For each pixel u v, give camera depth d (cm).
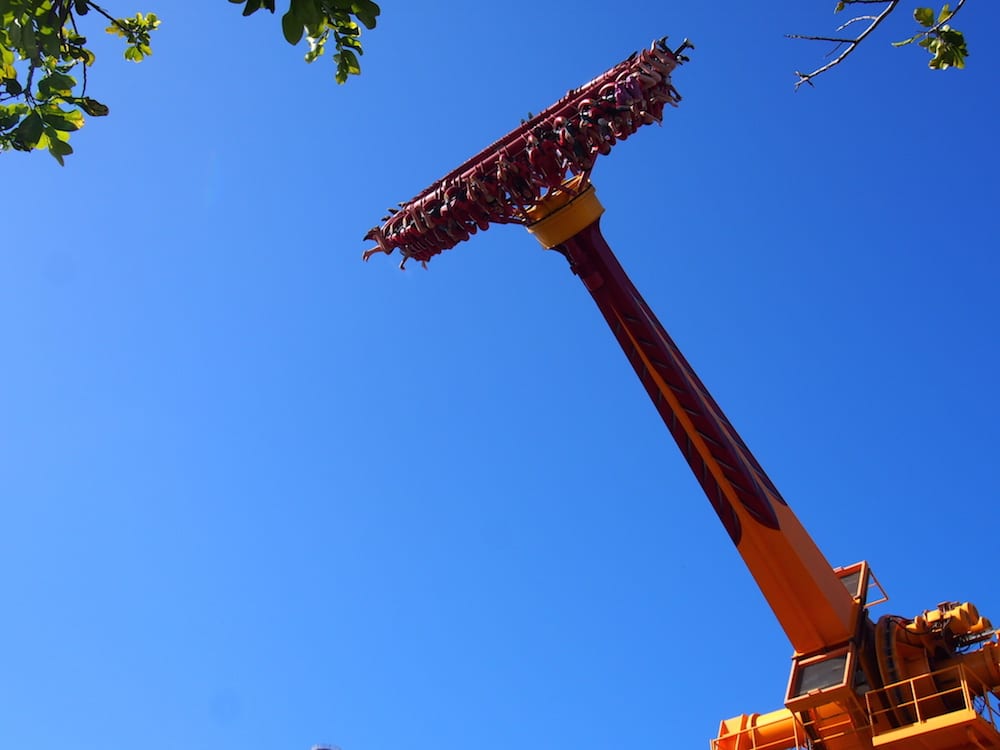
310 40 1262
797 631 3158
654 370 3256
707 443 3209
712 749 3316
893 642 3142
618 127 3009
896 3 1227
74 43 1234
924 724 2877
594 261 3288
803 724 3111
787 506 3306
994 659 3064
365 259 3400
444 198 3203
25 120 1166
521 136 3148
